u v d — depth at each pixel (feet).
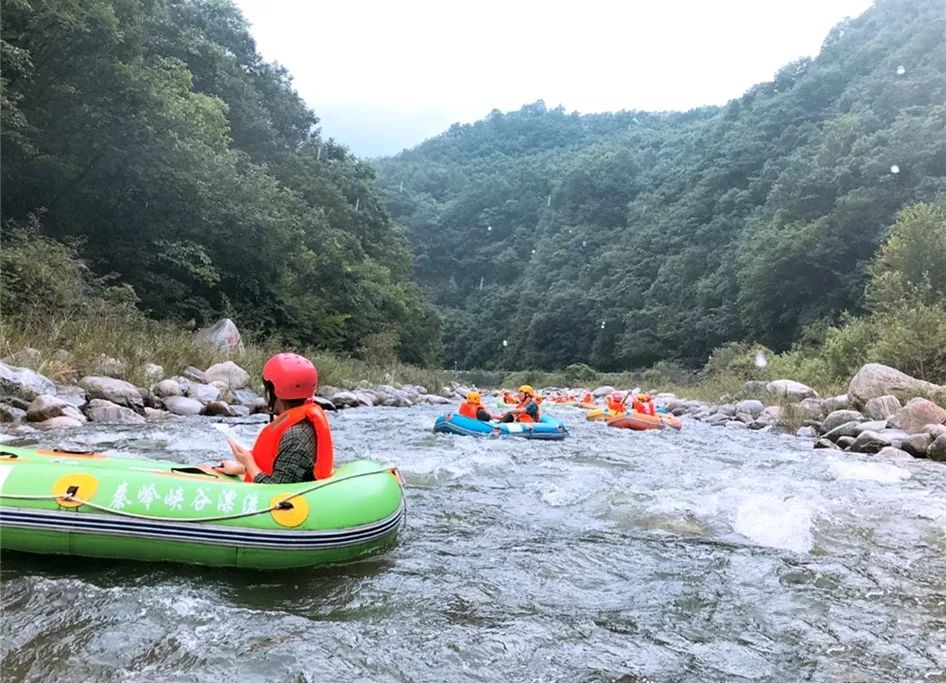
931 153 129.08
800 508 18.02
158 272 65.36
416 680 8.18
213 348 50.85
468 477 21.13
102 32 51.01
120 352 39.27
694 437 38.24
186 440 24.08
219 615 9.49
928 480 24.49
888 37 224.53
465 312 295.07
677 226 230.07
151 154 57.36
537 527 15.61
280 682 7.84
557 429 34.76
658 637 9.95
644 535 15.33
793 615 11.03
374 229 148.66
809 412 45.78
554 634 9.80
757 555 14.12
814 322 128.88
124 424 28.30
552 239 296.92
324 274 93.71
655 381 145.59
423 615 10.16
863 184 138.72
